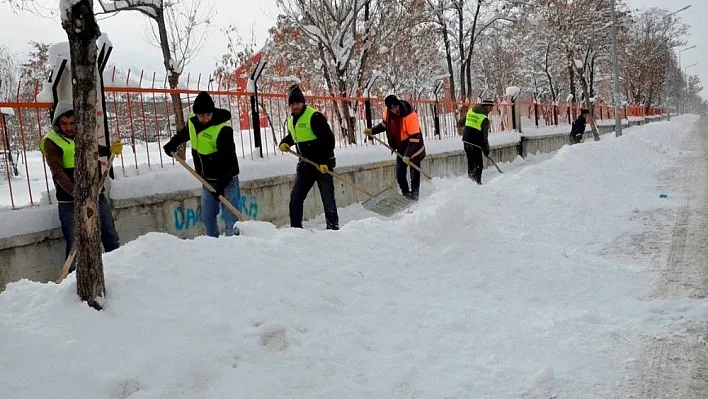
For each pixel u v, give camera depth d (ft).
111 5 29.76
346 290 12.64
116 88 20.76
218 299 10.74
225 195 19.43
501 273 15.64
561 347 11.23
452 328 11.95
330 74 41.70
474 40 71.31
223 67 43.06
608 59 109.40
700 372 10.24
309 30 40.37
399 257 15.02
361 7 41.04
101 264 9.84
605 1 84.43
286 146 22.40
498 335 11.73
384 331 11.49
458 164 43.57
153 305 10.06
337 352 10.31
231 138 19.04
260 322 10.49
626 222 23.22
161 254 11.50
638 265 17.24
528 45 96.68
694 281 15.33
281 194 26.25
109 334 9.21
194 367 9.01
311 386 9.37
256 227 15.31
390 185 34.17
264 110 27.35
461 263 15.81
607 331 11.91
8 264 16.22
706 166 40.01
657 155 47.16
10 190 17.20
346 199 30.25
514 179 29.01
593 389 9.77
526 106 64.34
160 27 31.09
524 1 70.54
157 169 21.54
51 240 17.31
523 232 20.58
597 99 108.68
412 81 61.00
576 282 15.44
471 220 17.19
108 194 19.10
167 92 22.68
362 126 35.63
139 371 8.66
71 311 9.50
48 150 16.24
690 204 26.13
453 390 9.70
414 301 13.08
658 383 9.92
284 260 12.78
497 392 9.68
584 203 25.45
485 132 35.99
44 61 40.57
